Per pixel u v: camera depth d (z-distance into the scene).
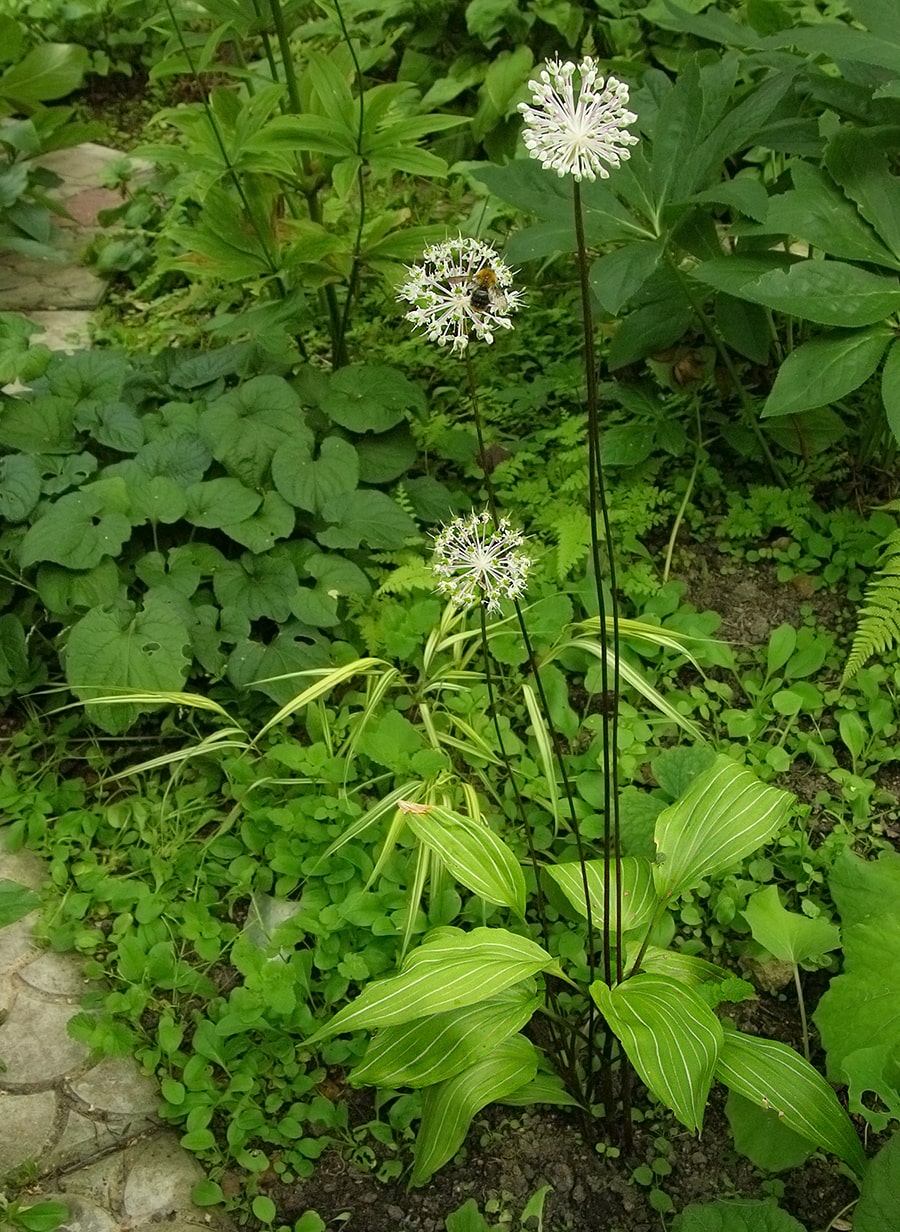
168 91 1.75
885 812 0.77
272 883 0.75
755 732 0.82
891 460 0.98
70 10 1.74
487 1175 0.60
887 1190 0.48
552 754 0.81
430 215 1.38
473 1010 0.57
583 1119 0.62
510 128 1.41
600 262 0.80
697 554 0.97
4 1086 0.65
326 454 0.93
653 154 0.86
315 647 0.85
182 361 1.04
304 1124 0.63
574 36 1.44
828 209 0.79
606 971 0.55
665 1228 0.58
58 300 1.35
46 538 0.85
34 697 0.88
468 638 0.88
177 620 0.82
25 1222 0.57
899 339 0.78
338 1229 0.59
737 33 0.92
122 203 1.51
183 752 0.79
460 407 1.11
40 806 0.79
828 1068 0.59
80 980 0.70
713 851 0.60
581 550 0.88
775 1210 0.52
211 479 0.95
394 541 0.89
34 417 0.95
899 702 0.83
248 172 0.98
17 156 1.46
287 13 1.00
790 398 0.76
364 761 0.81
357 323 1.22
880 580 0.85
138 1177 0.61
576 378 1.07
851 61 0.86
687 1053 0.49
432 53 1.60
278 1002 0.64
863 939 0.62
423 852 0.68
